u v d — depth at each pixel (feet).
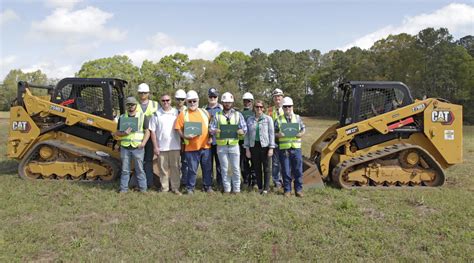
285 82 199.31
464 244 16.28
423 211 21.06
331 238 16.99
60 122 28.27
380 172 26.09
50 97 30.32
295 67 200.85
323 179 28.02
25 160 27.89
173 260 14.87
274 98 26.71
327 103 191.52
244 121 24.49
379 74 148.36
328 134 30.78
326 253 15.48
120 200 22.67
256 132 24.29
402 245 16.33
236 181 24.47
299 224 18.62
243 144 25.08
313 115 200.75
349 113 28.81
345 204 21.38
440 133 26.48
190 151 24.14
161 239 16.83
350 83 27.48
